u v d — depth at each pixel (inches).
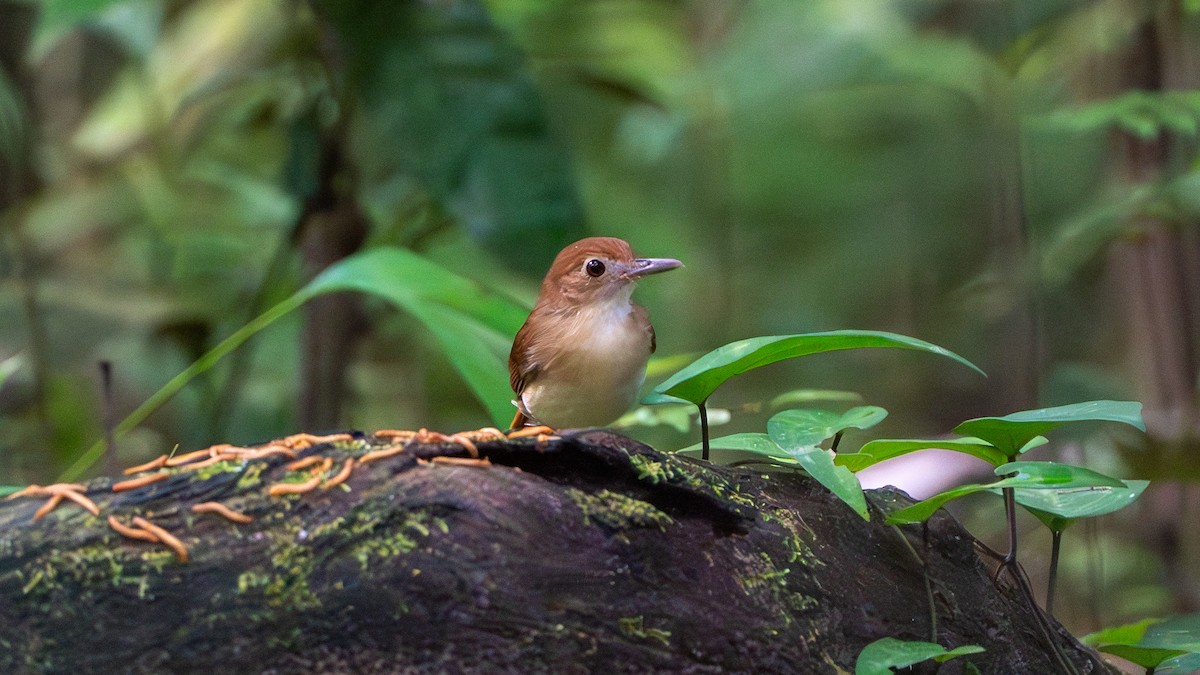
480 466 170.2
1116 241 433.1
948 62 523.2
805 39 633.6
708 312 679.7
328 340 435.2
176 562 156.6
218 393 519.2
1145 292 425.1
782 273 731.4
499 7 473.1
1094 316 558.3
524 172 381.7
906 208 712.4
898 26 593.0
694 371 176.4
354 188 419.2
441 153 382.6
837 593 187.2
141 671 154.2
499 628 161.2
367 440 177.6
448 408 580.1
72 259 537.3
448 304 294.8
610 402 270.5
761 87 630.5
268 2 486.9
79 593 154.6
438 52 384.2
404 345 573.0
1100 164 577.3
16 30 463.5
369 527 160.7
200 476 165.8
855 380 711.1
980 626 197.9
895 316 726.5
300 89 441.7
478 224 381.1
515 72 387.9
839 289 729.0
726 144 672.4
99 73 548.4
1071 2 443.2
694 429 438.0
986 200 687.7
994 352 635.5
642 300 673.0
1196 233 414.6
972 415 665.6
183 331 466.9
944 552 204.1
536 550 165.5
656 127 624.7
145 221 538.3
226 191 536.1
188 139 512.4
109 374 281.1
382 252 305.1
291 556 158.2
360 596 157.6
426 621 159.2
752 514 184.5
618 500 173.9
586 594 166.1
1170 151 425.4
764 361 182.2
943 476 338.0
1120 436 392.5
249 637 156.2
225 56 498.9
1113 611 409.4
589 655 164.6
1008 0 452.4
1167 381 418.9
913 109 679.1
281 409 514.9
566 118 581.6
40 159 517.0
